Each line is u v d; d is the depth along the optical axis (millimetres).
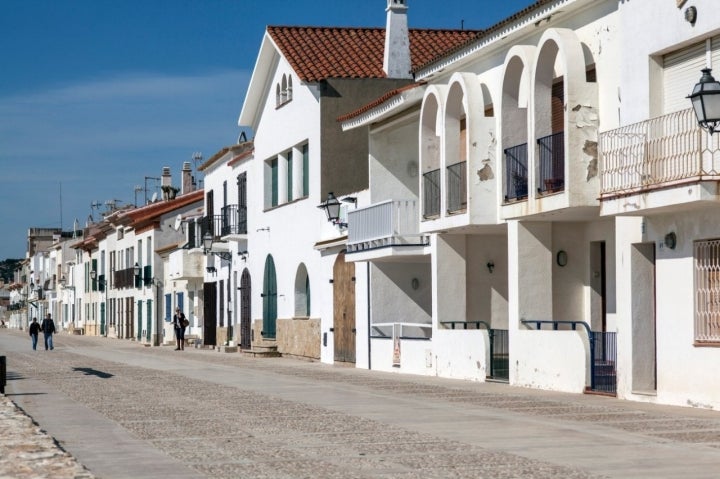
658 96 18281
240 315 47062
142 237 70625
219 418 16844
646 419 15758
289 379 26891
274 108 41281
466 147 24344
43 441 13539
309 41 39312
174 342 61562
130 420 16656
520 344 22656
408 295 31672
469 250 26984
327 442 13625
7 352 49188
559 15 21562
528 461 11680
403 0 37000
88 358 41375
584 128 20156
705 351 17078
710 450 12391
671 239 17922
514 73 22797
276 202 42094
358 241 30906
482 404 18781
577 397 19781
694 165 16500
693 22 17172
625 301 19078
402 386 23703
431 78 27828
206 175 54312
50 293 122250
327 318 35594
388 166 31891
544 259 22797
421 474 10844
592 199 20078
